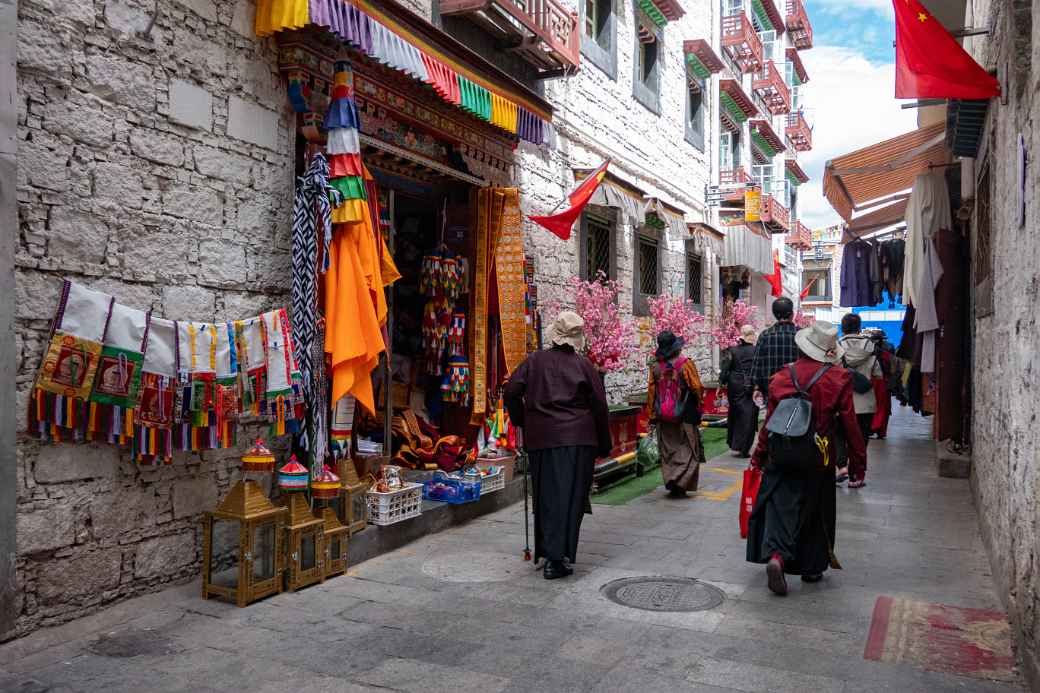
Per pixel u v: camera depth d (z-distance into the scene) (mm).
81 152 4012
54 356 3807
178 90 4578
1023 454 3891
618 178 10758
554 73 9227
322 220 5207
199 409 4480
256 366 4797
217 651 3732
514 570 5184
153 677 3432
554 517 5031
